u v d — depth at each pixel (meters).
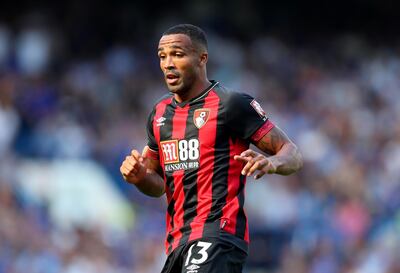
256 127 19.50
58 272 42.28
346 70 73.44
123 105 60.34
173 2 75.56
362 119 63.97
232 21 76.06
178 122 19.86
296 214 51.72
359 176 55.34
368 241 50.53
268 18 79.88
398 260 48.16
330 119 62.19
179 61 19.61
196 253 19.00
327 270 47.19
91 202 48.66
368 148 60.53
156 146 20.45
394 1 85.00
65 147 51.81
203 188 19.47
